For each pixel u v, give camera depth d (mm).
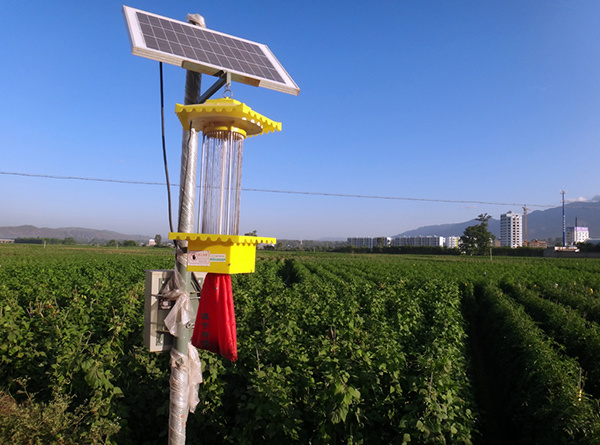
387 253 120938
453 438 5590
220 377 7586
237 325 10336
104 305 13000
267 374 6285
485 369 13234
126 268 34969
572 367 8617
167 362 7828
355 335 9953
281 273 42719
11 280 21875
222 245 3822
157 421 6434
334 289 20141
